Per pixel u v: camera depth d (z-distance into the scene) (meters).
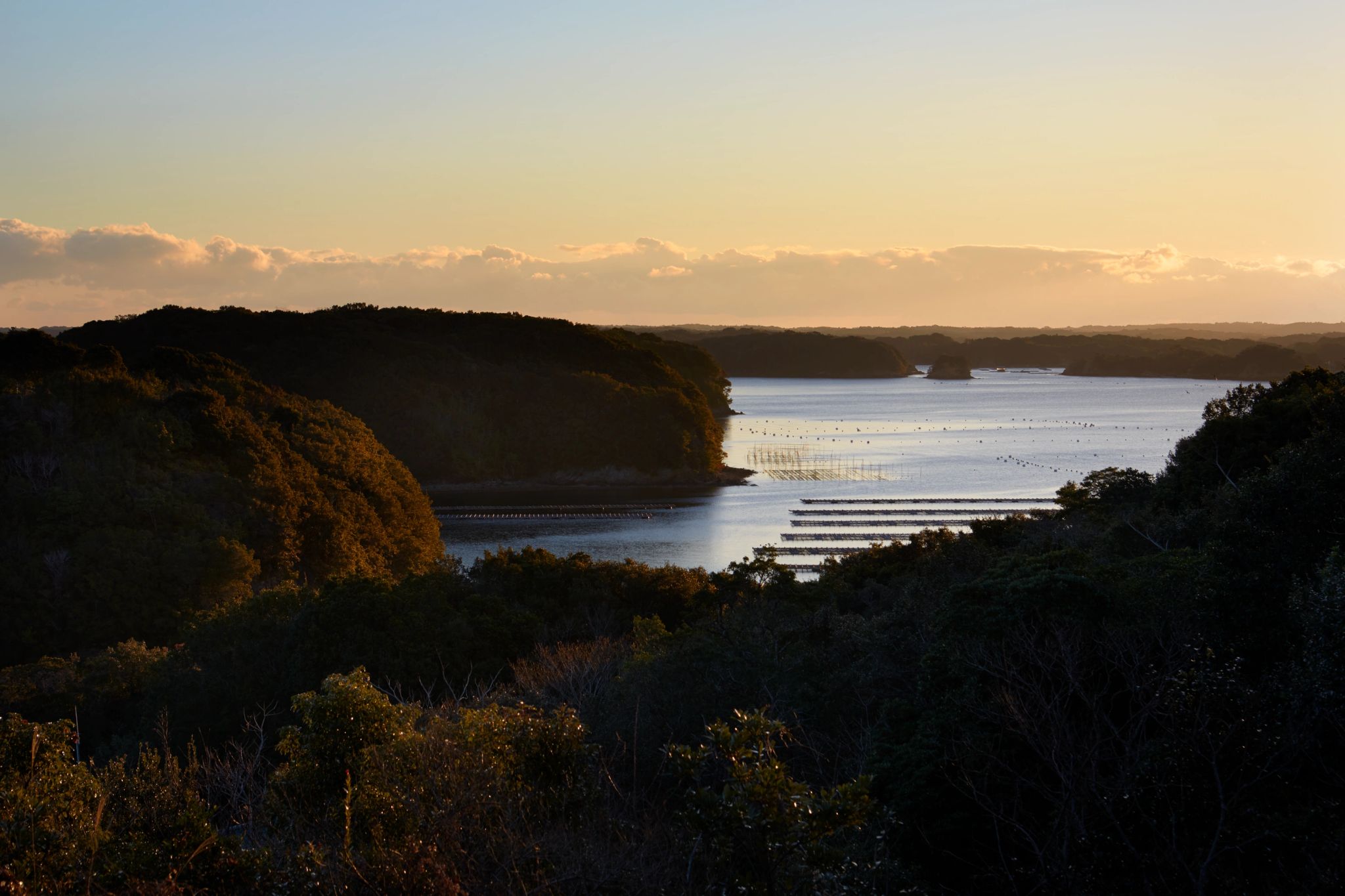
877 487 161.12
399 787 12.24
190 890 10.25
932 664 19.72
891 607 41.16
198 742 33.47
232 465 86.25
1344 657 13.80
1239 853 12.42
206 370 110.56
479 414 181.12
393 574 87.31
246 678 37.09
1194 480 45.50
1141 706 15.62
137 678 44.28
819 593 49.09
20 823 10.65
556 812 12.85
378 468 100.75
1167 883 12.07
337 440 101.50
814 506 142.25
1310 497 19.95
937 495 150.25
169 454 83.56
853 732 21.77
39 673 44.53
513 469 176.88
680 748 10.77
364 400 179.12
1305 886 11.69
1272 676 15.34
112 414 87.44
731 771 10.24
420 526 99.38
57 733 12.84
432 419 177.88
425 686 35.56
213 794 14.61
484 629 40.56
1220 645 18.08
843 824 9.90
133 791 12.03
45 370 96.19
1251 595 18.80
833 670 25.39
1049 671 16.83
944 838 15.84
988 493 151.00
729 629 29.72
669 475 174.12
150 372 101.25
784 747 20.55
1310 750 13.52
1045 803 15.70
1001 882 14.05
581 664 30.36
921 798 16.05
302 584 78.38
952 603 20.36
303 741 14.95
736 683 23.84
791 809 9.76
